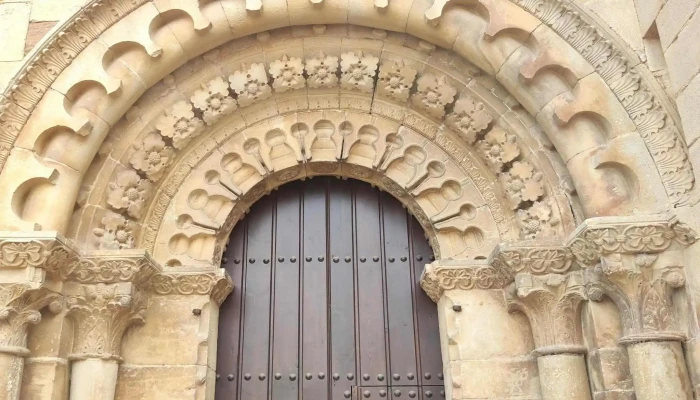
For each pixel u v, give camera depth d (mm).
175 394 5512
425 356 6090
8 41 5527
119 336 5492
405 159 6414
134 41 5625
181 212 6078
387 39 6234
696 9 4594
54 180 5270
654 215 4777
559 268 5383
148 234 5977
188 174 6219
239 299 6246
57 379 5098
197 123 6137
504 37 5617
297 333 6145
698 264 4605
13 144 5250
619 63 5270
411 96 6348
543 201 5715
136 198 5848
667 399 4516
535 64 5410
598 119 5273
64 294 5297
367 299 6277
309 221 6574
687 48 4707
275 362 6043
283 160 6359
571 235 5125
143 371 5562
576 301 5348
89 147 5473
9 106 5281
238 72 6219
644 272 4793
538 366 5469
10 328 4883
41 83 5410
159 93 6090
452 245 6145
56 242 4895
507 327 5762
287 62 6258
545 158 5781
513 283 5598
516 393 5562
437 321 6211
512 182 5871
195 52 5961
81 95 5555
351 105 6461
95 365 5277
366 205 6645
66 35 5512
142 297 5578
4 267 4867
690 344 4629
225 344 6082
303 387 5965
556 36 5480
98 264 5309
